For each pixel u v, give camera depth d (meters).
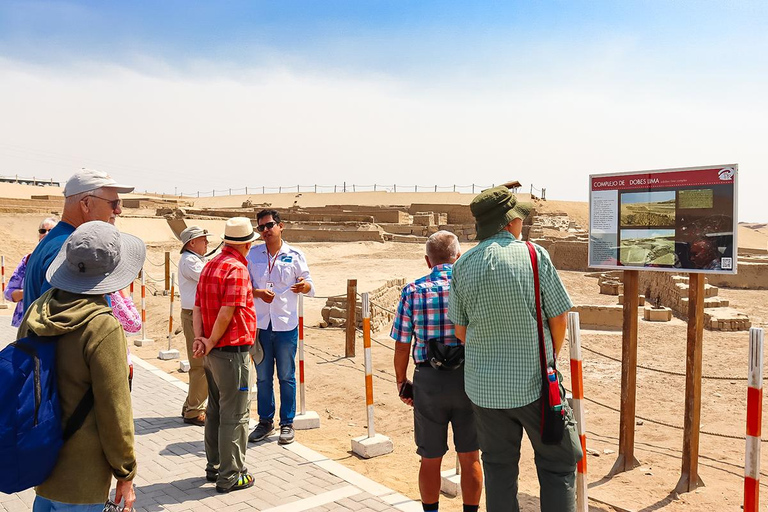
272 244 6.83
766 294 25.92
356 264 35.47
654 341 14.53
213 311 5.30
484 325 3.61
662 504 5.50
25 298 3.66
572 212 78.50
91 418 2.86
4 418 2.56
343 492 5.31
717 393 9.89
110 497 5.17
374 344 13.70
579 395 3.83
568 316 3.85
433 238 4.82
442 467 6.45
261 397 6.90
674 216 5.93
